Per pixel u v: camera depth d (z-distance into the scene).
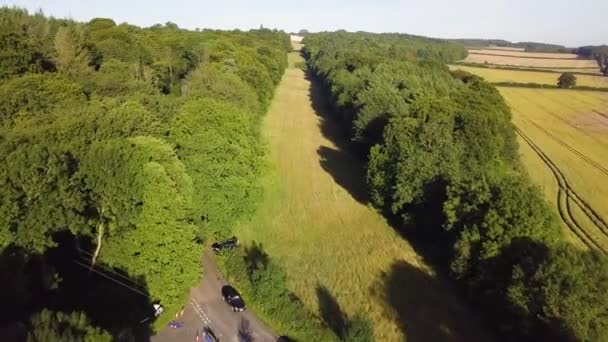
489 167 64.12
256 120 75.94
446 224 52.47
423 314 45.03
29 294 33.72
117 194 36.38
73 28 88.88
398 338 41.38
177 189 40.97
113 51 89.38
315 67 198.50
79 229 36.81
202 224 48.34
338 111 119.19
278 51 188.75
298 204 68.69
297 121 121.31
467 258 46.56
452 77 147.75
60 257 39.81
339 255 54.72
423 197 58.47
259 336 38.94
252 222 60.16
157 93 71.19
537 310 37.09
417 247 58.12
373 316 43.97
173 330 38.50
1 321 31.22
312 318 41.25
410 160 60.47
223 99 69.56
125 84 69.12
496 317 43.09
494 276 43.28
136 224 37.09
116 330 31.69
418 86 109.50
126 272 38.94
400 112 85.50
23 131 45.00
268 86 114.50
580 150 101.25
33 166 33.97
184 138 48.59
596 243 59.69
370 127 87.69
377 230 62.19
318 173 83.44
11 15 87.81
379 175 65.88
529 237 42.25
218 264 48.94
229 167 48.28
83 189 36.44
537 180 82.38
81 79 68.88
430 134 62.12
